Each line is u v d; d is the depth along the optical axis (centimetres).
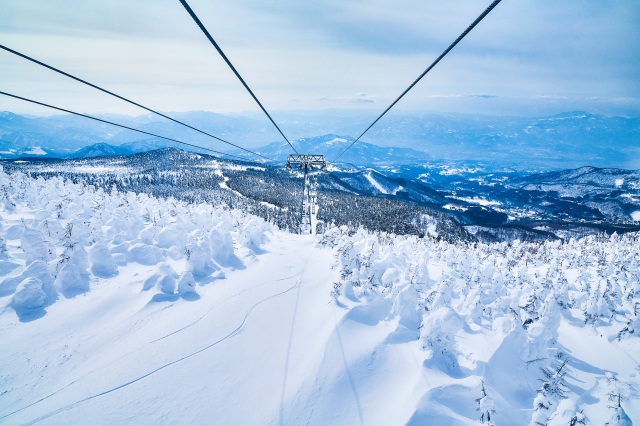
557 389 782
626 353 1049
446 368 817
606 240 3303
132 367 776
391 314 1050
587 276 1811
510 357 895
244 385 746
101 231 1552
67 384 720
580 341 1150
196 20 438
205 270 1366
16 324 932
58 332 910
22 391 697
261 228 2045
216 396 709
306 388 739
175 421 639
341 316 986
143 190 16112
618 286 1362
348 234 2112
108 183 16825
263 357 848
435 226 13325
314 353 851
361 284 1226
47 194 2506
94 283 1197
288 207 13388
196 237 1659
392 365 834
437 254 2505
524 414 752
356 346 880
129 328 943
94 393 693
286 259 1603
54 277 1113
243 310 1061
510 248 3312
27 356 808
